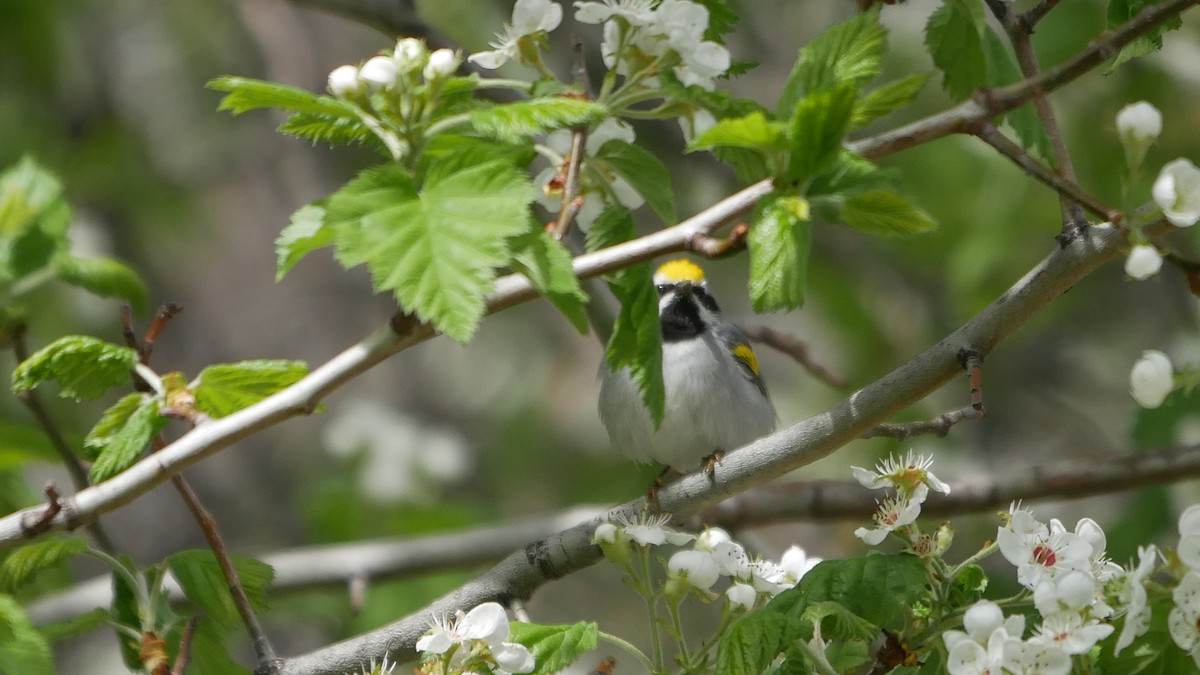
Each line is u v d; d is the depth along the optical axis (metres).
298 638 17.38
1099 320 18.34
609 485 18.92
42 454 10.09
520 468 19.42
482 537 12.82
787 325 20.08
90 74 18.64
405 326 6.28
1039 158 7.11
